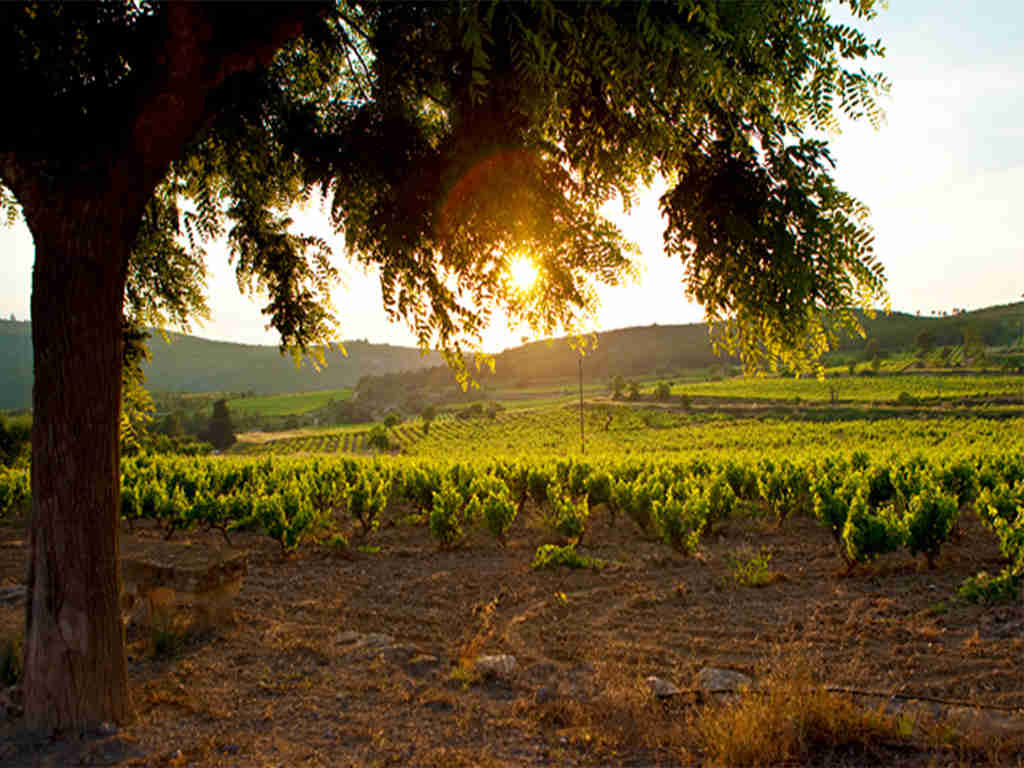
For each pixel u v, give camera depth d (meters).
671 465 21.25
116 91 4.18
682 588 7.96
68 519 3.91
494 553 10.72
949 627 6.32
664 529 10.20
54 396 3.87
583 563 9.42
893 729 3.86
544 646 6.01
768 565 9.54
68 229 3.81
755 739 3.62
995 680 4.91
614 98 4.11
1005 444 34.38
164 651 5.71
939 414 67.62
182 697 4.65
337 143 5.41
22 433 26.66
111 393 4.03
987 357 106.31
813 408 77.94
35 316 3.91
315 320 6.33
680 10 3.25
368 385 165.25
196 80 3.82
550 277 4.83
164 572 6.42
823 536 11.84
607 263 4.59
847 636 6.14
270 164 5.95
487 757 3.75
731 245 4.30
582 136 4.59
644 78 3.78
